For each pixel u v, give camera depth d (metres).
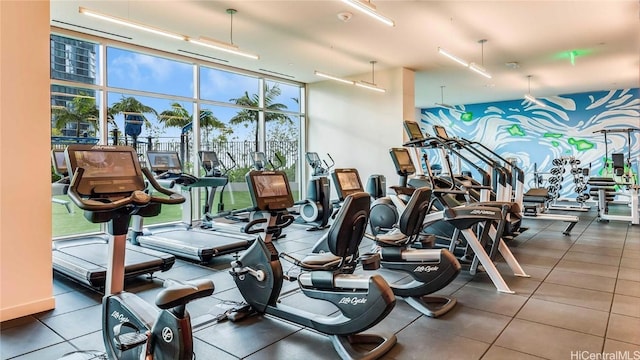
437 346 2.60
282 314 2.92
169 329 1.84
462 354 2.49
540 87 11.12
